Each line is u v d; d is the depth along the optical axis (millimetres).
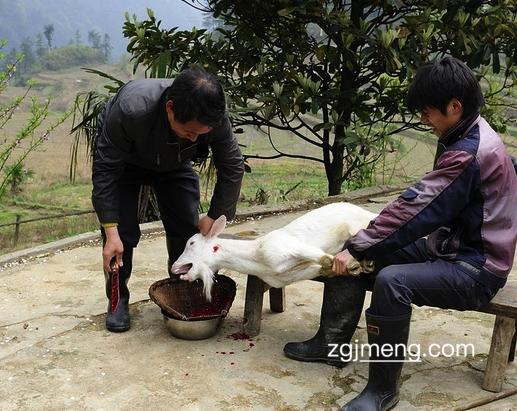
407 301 2479
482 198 2453
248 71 6469
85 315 3488
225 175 3061
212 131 2871
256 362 2957
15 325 3352
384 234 2480
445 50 6305
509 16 6145
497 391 2727
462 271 2492
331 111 6027
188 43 6336
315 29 7227
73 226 9086
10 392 2676
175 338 3195
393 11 6316
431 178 2441
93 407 2572
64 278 4074
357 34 5602
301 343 2992
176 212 3357
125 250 3256
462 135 2473
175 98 2504
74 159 5863
